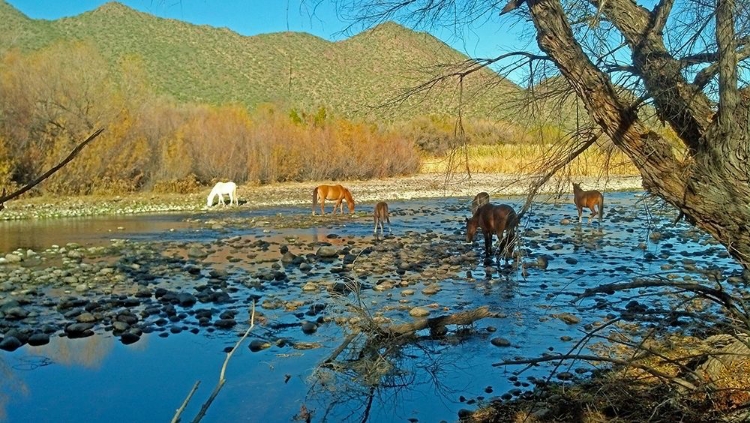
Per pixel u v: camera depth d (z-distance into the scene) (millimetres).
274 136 37594
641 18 5078
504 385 6469
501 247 11898
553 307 9461
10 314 9000
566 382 6395
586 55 5062
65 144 27922
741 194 4523
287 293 10656
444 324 8188
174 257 14359
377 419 5641
